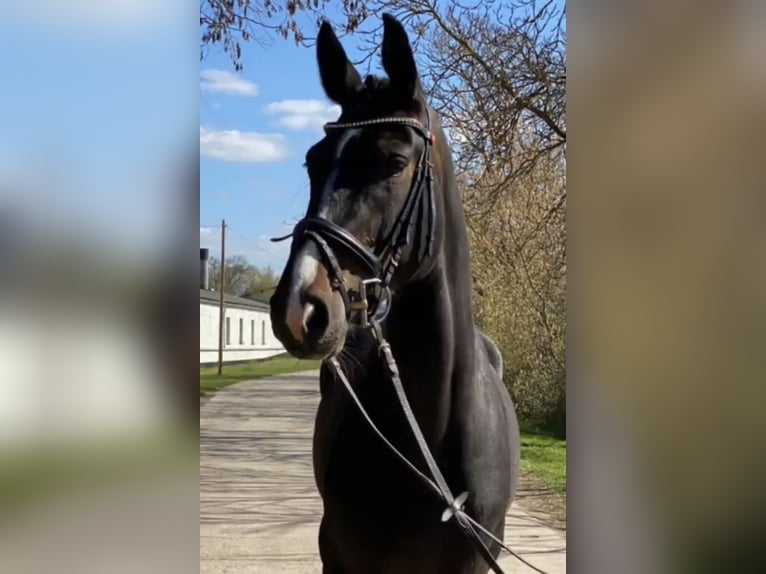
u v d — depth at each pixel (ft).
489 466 8.96
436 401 8.55
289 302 6.88
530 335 49.65
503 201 35.35
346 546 8.91
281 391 81.87
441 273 8.38
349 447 9.08
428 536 8.55
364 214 7.44
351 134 7.70
